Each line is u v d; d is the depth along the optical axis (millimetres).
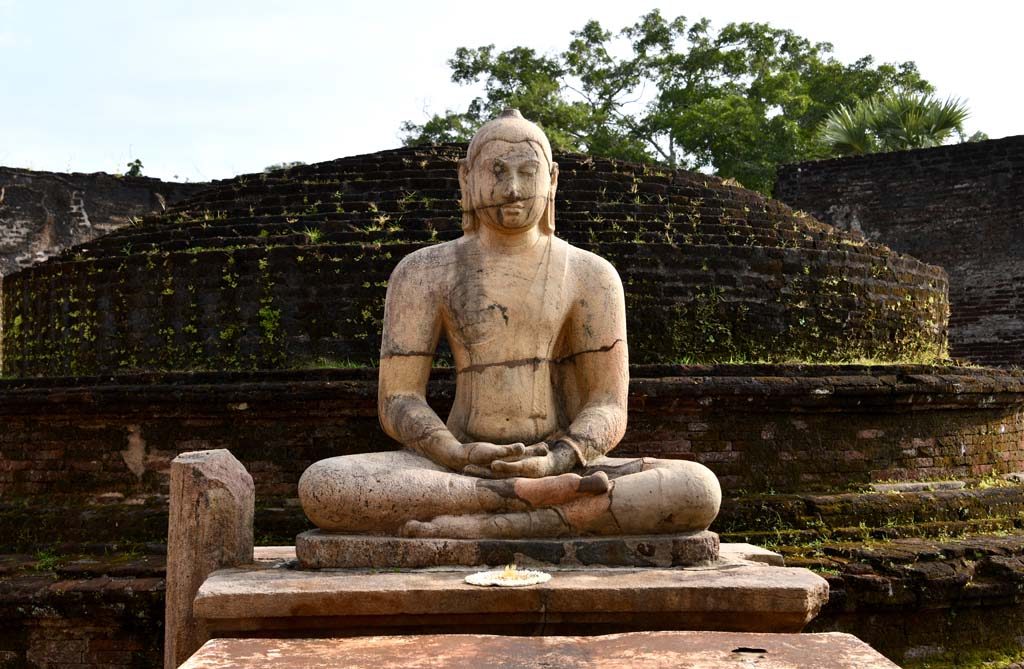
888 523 11312
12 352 14648
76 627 10031
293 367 12414
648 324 12641
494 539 6258
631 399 11273
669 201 14047
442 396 11047
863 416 11922
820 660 4613
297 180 14438
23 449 12109
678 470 6473
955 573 10281
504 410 6949
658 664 4559
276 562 6742
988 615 10562
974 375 12594
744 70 37438
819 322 13406
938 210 24625
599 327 7129
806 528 11133
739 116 34719
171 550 6535
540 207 7102
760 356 12977
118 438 11828
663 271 12773
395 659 4723
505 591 5574
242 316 12648
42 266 14062
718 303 12867
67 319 13531
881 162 25250
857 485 11758
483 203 7043
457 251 7211
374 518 6348
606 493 6352
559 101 34875
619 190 14109
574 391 7254
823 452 11758
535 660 4664
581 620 5656
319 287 12578
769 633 5242
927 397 12000
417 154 14844
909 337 14406
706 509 6391
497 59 36312
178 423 11703
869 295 13891
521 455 6543
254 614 5531
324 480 6367
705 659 4633
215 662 4703
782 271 13250
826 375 11898
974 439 12633
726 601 5633
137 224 14508
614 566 6203
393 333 7109
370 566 6207
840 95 38375
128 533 11156
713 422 11555
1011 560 10617
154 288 12945
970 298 24188
